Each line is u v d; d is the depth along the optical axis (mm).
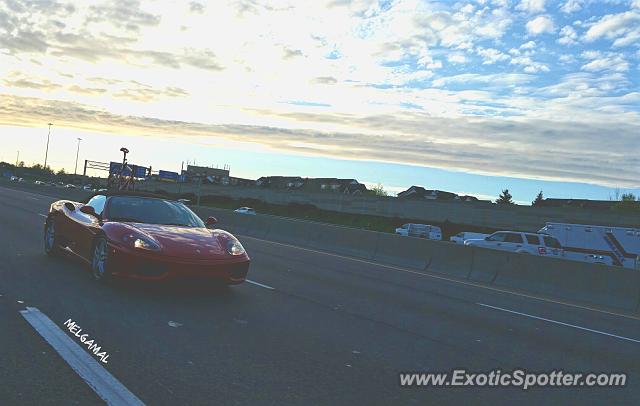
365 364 5344
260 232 23312
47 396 3988
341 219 62812
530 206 51312
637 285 11953
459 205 56531
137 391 4188
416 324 7469
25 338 5230
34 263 9344
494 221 53688
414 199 60906
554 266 13484
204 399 4133
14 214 20000
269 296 8453
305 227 21281
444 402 4535
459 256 15594
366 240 18578
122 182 45688
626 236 26328
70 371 4500
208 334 5867
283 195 75688
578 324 8992
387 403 4379
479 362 5824
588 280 12789
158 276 7125
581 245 27359
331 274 12211
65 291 7312
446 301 9984
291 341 5906
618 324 9508
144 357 4965
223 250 7648
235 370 4824
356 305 8461
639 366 6273
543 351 6613
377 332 6730
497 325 8047
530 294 12906
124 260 7203
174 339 5578
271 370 4906
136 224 7902
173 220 8562
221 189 83500
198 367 4820
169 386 4336
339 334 6430
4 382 4180
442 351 6121
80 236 8695
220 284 7500
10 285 7449
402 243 17344
